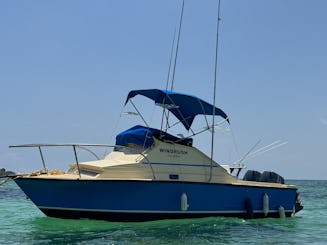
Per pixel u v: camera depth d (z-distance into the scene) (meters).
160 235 10.09
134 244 8.98
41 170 11.97
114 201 11.25
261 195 13.77
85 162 12.20
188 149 12.52
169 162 12.15
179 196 11.90
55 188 11.03
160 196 11.65
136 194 11.38
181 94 12.47
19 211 16.25
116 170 11.42
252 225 12.52
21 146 11.71
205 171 12.73
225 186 12.82
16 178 11.13
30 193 11.27
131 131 12.42
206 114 13.31
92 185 10.99
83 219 11.32
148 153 11.89
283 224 13.24
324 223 13.62
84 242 9.12
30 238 9.56
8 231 10.52
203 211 12.34
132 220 11.49
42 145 11.56
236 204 13.09
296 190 14.79
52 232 10.29
